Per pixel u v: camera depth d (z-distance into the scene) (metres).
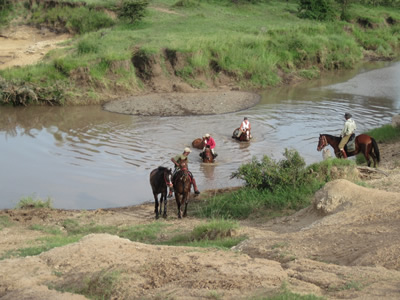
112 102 36.34
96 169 22.48
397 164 20.42
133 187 20.58
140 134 28.00
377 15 70.25
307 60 48.81
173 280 8.19
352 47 54.84
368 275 7.59
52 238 14.47
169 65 41.88
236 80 42.78
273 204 16.80
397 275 7.51
